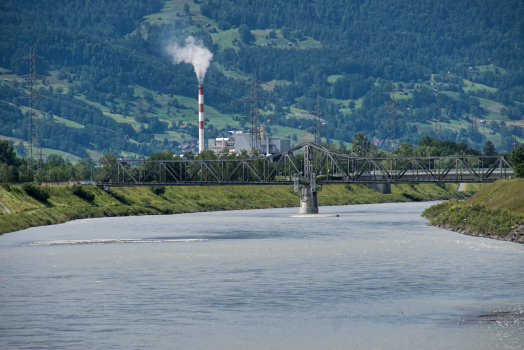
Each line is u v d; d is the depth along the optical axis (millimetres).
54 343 173625
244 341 175750
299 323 194500
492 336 175875
